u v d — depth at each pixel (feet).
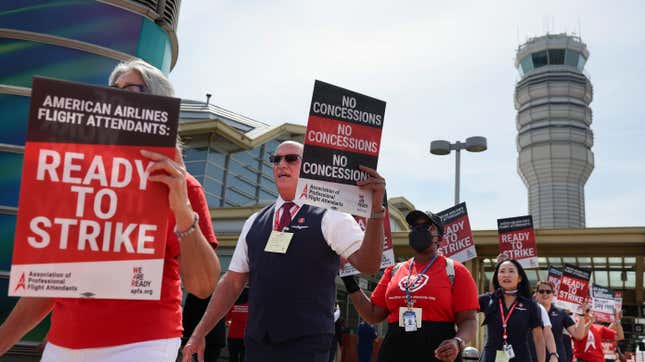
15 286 6.79
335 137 11.59
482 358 20.90
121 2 25.54
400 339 16.69
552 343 21.76
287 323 11.76
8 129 23.06
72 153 7.14
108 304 7.56
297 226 12.48
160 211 7.29
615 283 109.50
